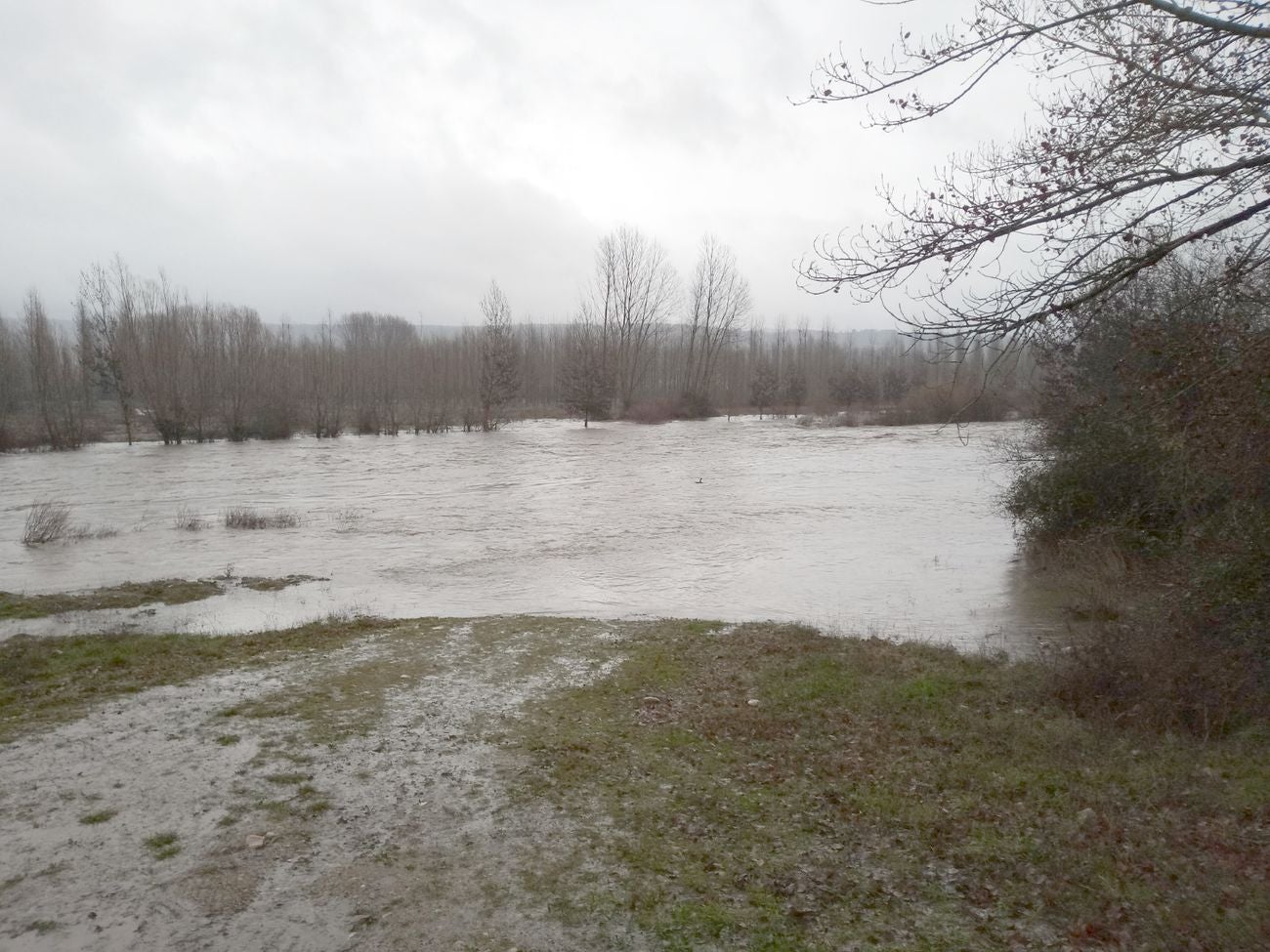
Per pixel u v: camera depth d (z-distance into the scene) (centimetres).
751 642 1191
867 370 7862
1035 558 1777
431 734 812
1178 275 758
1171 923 480
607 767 733
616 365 6956
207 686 966
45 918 495
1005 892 528
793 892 530
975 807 649
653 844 595
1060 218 561
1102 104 567
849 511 2605
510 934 483
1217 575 873
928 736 805
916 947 471
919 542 2112
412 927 491
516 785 693
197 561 1947
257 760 742
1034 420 1875
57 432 4547
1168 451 959
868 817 636
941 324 594
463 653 1133
